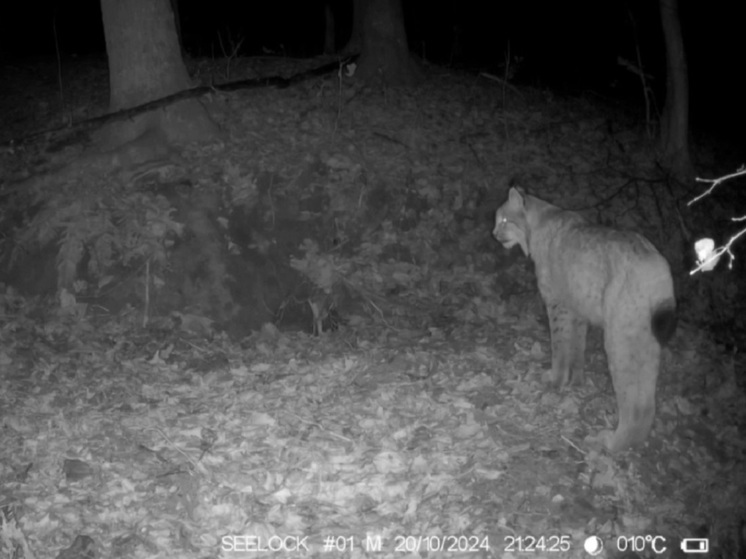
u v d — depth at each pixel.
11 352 8.95
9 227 10.63
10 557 5.68
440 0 25.11
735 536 6.33
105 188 10.79
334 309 10.14
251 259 10.42
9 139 13.16
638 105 17.69
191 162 11.32
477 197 11.91
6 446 7.14
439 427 7.41
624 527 6.18
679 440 7.36
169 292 10.02
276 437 7.27
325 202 11.16
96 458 6.96
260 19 25.95
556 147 13.66
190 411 7.86
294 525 6.06
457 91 15.02
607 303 6.93
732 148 16.78
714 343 9.82
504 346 9.30
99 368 8.77
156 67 11.92
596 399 7.97
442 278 10.67
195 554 5.75
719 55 23.72
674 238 12.42
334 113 13.15
